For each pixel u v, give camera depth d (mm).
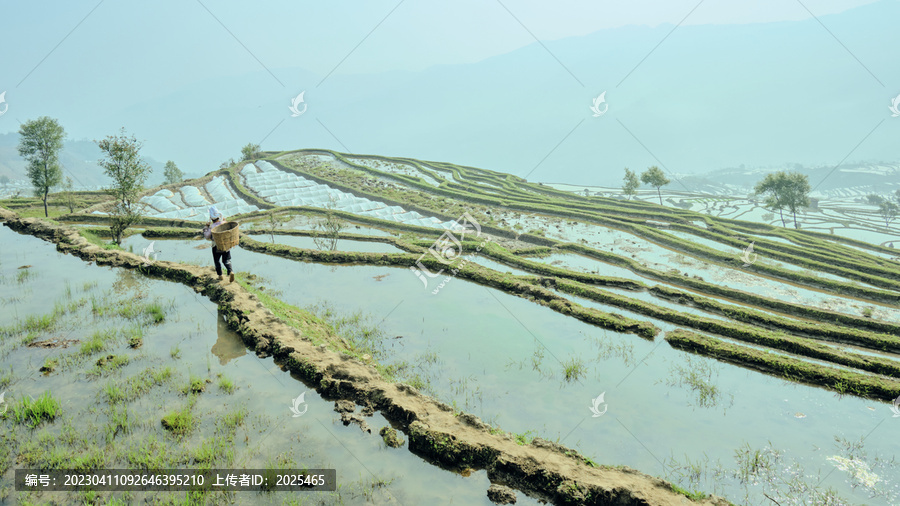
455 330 16266
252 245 25750
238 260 23969
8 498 7867
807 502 8891
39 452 9070
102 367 12164
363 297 19203
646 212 42719
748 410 12266
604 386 13039
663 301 21359
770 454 10398
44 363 12281
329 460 9258
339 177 53188
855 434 11367
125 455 9086
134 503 7945
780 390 13453
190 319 15430
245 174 53469
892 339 17391
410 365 13617
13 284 18047
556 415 11438
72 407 10539
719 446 10609
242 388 11656
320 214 37594
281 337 13719
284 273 22094
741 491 9141
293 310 16578
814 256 31406
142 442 9469
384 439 9977
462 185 52688
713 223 40031
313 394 11648
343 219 36188
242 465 8969
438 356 14250
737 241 33906
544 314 18266
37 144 34188
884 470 9984
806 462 10188
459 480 8992
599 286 22844
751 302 22125
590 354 15062
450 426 10188
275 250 25141
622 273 25922
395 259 23984
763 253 31328
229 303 15945
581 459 9445
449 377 13047
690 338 16000
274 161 62406
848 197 156000
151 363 12578
